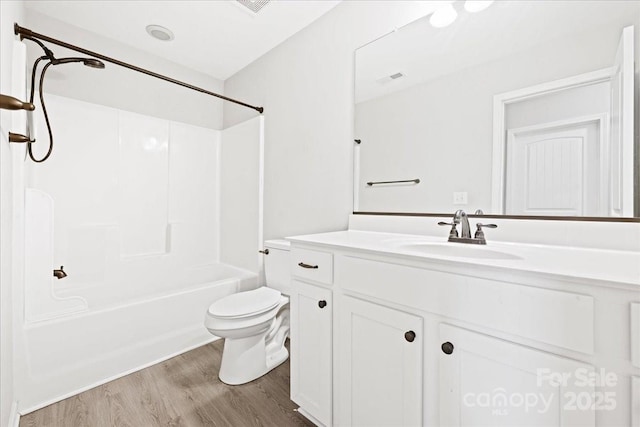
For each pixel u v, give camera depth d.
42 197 1.42
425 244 1.17
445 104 1.35
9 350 1.19
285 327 1.87
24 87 1.34
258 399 1.41
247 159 2.51
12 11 1.30
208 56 2.52
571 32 1.04
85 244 2.13
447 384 0.80
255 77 2.55
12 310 1.26
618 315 0.56
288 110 2.18
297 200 2.09
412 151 1.47
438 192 1.38
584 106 1.01
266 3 1.83
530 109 1.12
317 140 1.95
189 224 2.72
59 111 2.03
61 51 2.06
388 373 0.93
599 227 0.98
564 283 0.61
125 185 2.35
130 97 2.40
